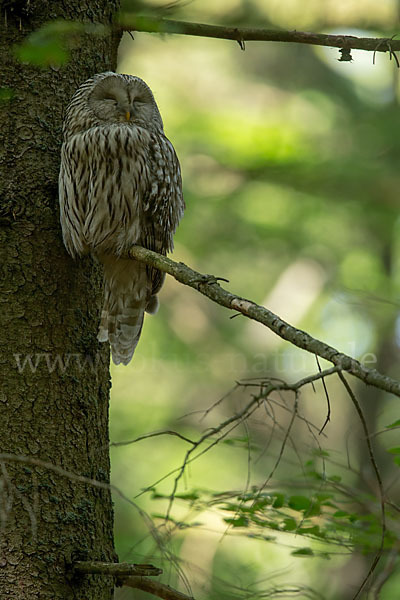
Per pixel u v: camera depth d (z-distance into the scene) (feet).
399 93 83.82
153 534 21.49
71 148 29.04
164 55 91.56
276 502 31.22
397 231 77.61
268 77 94.12
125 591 26.99
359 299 63.26
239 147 76.02
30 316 26.45
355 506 34.19
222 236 80.89
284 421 63.62
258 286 89.71
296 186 75.51
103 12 29.07
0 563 24.66
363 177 73.87
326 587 55.36
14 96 27.37
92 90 29.53
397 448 29.96
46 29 24.31
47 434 25.89
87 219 30.37
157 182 31.73
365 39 29.07
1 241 26.66
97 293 28.25
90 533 25.98
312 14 53.01
